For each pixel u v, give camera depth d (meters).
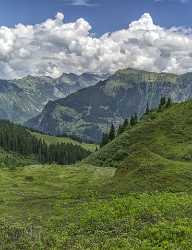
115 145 123.75
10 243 31.48
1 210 50.16
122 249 26.50
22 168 98.19
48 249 29.59
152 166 60.94
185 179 54.72
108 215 38.53
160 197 43.34
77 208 45.88
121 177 63.31
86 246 29.11
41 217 44.56
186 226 30.22
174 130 110.94
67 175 87.81
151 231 29.67
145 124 128.38
